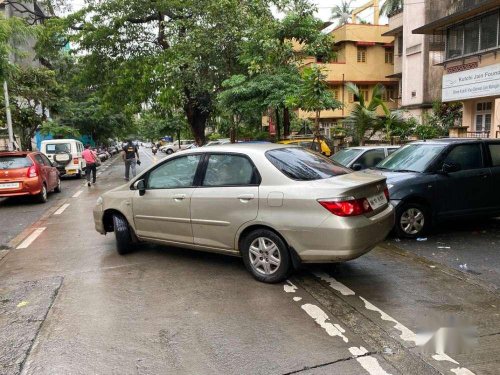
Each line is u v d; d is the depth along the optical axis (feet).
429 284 16.33
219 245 17.65
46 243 24.35
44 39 76.13
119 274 18.15
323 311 14.01
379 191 16.87
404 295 15.28
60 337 12.60
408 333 12.44
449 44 63.26
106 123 128.47
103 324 13.37
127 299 15.34
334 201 14.85
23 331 13.03
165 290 16.14
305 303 14.67
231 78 53.83
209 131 177.88
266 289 16.01
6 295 16.14
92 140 142.82
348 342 11.97
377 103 57.93
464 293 15.39
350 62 106.52
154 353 11.57
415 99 82.23
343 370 10.59
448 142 24.85
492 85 55.16
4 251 23.04
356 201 15.15
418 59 81.10
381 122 57.36
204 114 81.51
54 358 11.44
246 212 16.57
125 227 20.81
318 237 15.08
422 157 24.72
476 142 24.97
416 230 23.11
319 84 45.03
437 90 79.46
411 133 61.16
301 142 54.29
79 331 12.94
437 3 77.82
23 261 20.83
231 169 17.47
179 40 64.28
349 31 105.09
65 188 54.80
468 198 24.03
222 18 59.72
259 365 10.87
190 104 78.43
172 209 18.78
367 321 13.25
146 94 72.38
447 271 17.80
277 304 14.62
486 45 56.44
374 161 34.17
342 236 14.71
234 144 18.58
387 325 12.96
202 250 18.45
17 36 42.88
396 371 10.52
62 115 110.93
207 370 10.71
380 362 10.92
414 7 81.61
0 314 14.38
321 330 12.70
